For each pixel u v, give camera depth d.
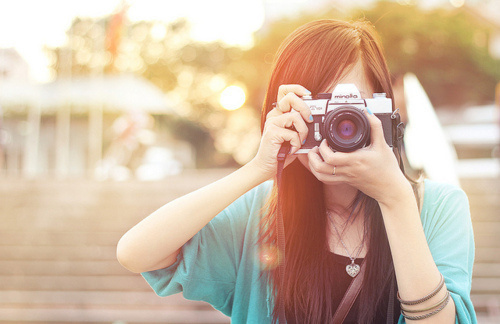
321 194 1.38
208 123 30.27
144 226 1.25
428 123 3.79
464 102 20.86
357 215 1.37
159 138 25.89
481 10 23.52
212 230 1.38
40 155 20.80
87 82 18.58
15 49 24.28
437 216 1.34
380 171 1.15
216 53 29.14
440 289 1.16
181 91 29.78
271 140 1.25
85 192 9.45
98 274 7.56
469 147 11.06
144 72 29.38
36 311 6.70
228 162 30.28
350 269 1.34
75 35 24.70
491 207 7.59
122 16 18.78
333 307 1.34
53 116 20.53
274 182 1.40
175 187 9.40
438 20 20.73
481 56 20.94
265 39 24.16
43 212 9.12
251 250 1.39
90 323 6.47
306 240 1.35
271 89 1.40
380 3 20.45
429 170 3.74
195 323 6.23
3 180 9.85
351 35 1.34
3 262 7.79
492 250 6.90
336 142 1.15
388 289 1.33
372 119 1.15
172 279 1.32
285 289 1.35
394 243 1.18
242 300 1.39
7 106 19.94
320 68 1.32
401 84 3.82
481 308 6.10
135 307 6.72
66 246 8.16
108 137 19.20
